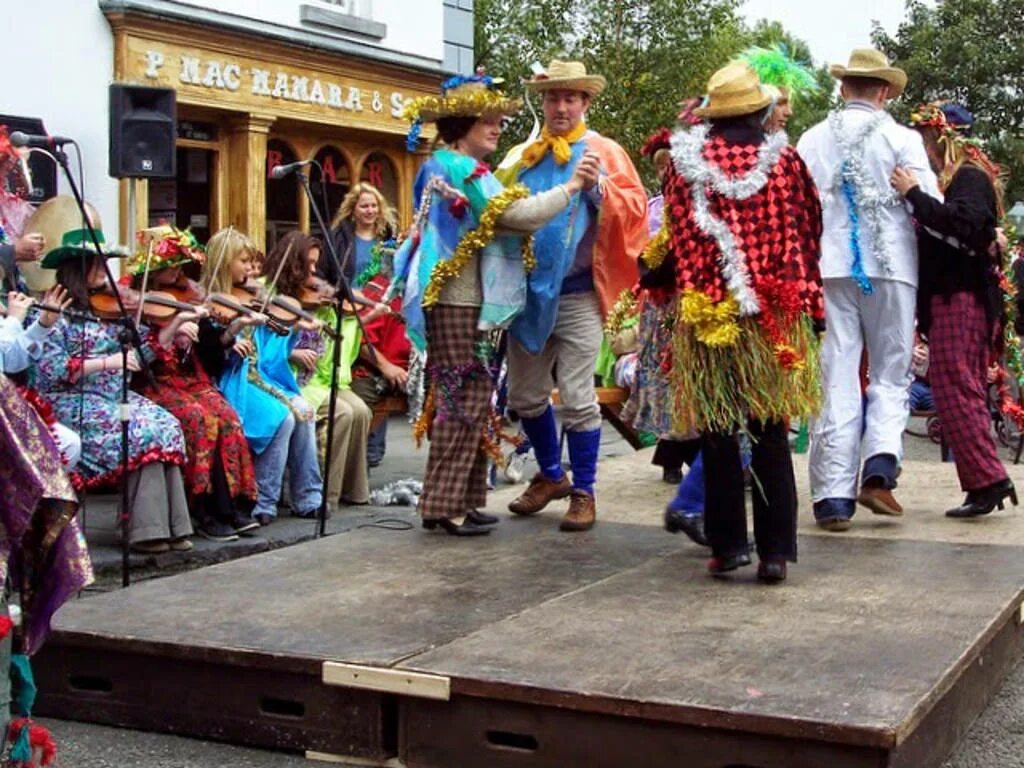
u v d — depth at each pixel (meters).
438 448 5.87
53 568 3.49
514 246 5.74
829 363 5.97
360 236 9.17
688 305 4.76
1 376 3.35
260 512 7.59
